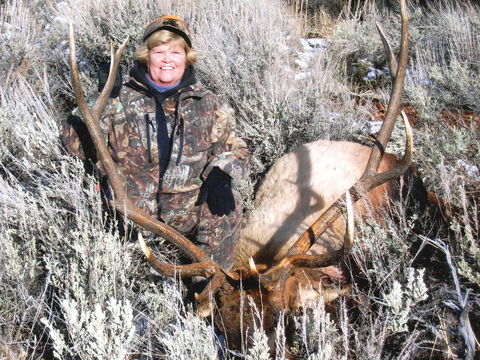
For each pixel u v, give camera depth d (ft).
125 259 8.65
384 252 9.16
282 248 9.94
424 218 10.11
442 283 9.00
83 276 7.99
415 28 21.25
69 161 10.23
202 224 9.43
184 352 6.84
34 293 8.46
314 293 8.17
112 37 18.16
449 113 15.37
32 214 9.25
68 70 16.96
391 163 11.08
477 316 8.16
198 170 9.05
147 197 9.07
